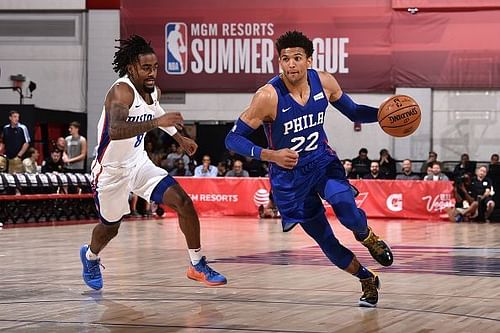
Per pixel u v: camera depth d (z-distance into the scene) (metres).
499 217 23.14
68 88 29.42
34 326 6.30
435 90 27.39
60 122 27.00
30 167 22.16
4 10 29.55
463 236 17.14
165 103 28.89
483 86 26.84
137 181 7.82
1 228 19.47
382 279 9.41
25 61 29.61
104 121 7.60
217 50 28.34
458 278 9.52
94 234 8.23
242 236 16.98
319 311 7.00
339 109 7.40
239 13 28.12
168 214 25.19
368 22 27.39
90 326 6.30
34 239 16.03
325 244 7.20
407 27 27.17
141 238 16.19
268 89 6.92
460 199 23.02
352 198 6.91
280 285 8.82
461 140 27.36
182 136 8.00
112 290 8.42
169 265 11.05
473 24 26.80
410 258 12.16
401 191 23.70
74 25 29.36
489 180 22.89
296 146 6.98
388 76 27.34
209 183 24.89
